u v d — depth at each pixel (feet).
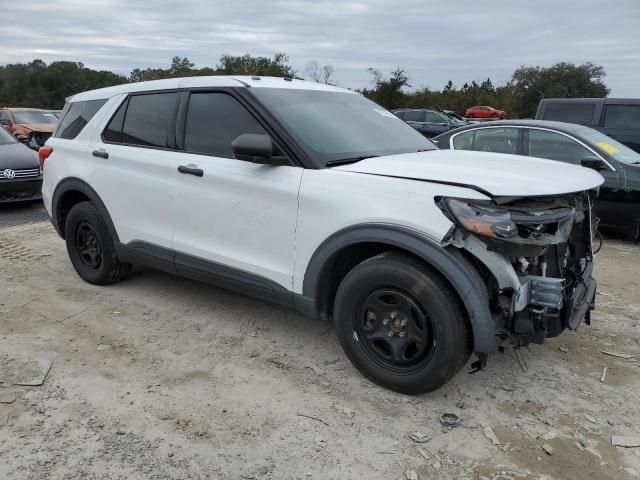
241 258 12.14
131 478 8.33
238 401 10.39
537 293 9.52
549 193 9.15
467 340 9.66
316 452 8.98
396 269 9.91
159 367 11.62
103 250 15.51
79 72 289.53
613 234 25.21
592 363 12.09
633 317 14.80
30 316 14.14
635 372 11.75
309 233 10.87
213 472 8.49
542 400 10.57
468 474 8.50
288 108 12.19
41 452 8.86
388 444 9.20
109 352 12.25
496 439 9.32
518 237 8.99
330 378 11.27
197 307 14.84
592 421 9.91
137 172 14.07
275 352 12.37
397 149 12.82
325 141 11.76
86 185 15.44
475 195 9.15
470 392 10.78
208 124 12.89
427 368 9.92
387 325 10.43
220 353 12.30
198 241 12.96
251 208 11.76
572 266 11.69
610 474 8.52
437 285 9.57
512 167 10.68
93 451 8.91
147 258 14.24
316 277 10.96
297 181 11.05
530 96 209.97
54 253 20.10
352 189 10.36
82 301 15.20
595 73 212.64
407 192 9.75
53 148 16.83
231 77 12.98
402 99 156.56
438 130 59.88
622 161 22.40
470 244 9.20
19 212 29.14
